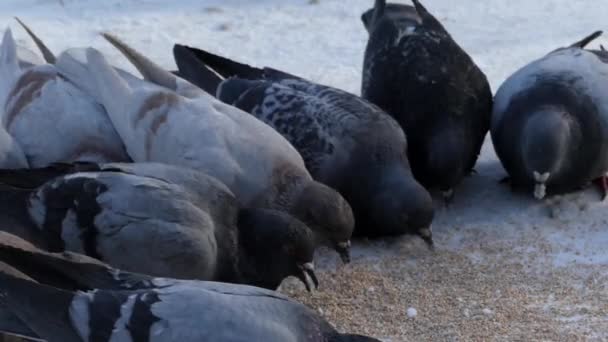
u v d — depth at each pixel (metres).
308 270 10.47
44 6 17.11
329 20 16.89
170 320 8.18
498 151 12.97
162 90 11.41
